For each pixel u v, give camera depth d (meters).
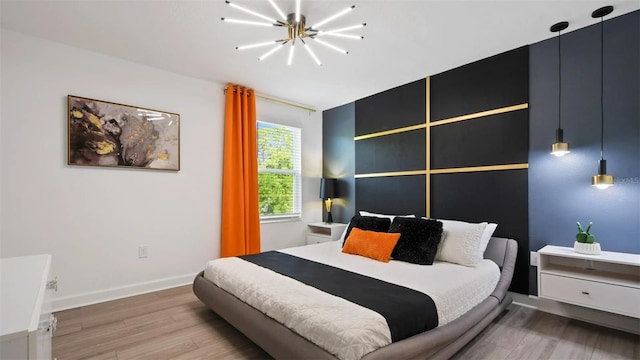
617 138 2.21
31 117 2.47
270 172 4.18
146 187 3.05
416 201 3.42
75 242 2.65
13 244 2.39
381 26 2.31
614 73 2.23
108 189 2.83
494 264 2.50
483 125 2.90
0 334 0.70
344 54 2.80
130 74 2.96
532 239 2.59
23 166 2.44
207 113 3.48
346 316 1.43
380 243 2.64
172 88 3.23
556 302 2.44
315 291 1.76
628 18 2.17
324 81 3.50
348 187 4.34
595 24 2.31
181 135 3.29
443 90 3.21
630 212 2.15
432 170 3.28
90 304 2.67
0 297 0.95
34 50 2.49
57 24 2.30
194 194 3.37
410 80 3.46
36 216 2.48
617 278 2.04
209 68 3.14
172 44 2.62
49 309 1.26
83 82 2.71
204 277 2.52
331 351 1.32
